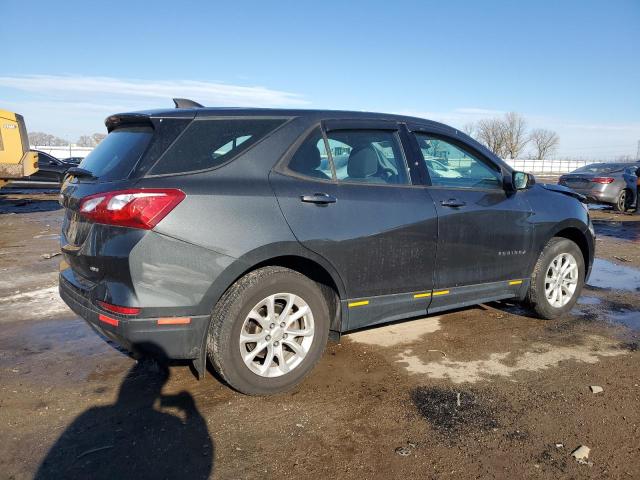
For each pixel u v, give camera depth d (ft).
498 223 14.06
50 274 21.61
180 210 9.46
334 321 11.93
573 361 12.92
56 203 56.39
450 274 13.29
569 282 16.28
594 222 42.32
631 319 16.40
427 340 14.30
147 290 9.23
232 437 9.32
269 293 10.52
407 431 9.58
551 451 8.98
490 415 10.19
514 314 16.80
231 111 10.99
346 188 11.64
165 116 10.34
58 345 13.66
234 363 10.21
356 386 11.41
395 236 12.03
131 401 10.60
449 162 13.93
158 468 8.38
